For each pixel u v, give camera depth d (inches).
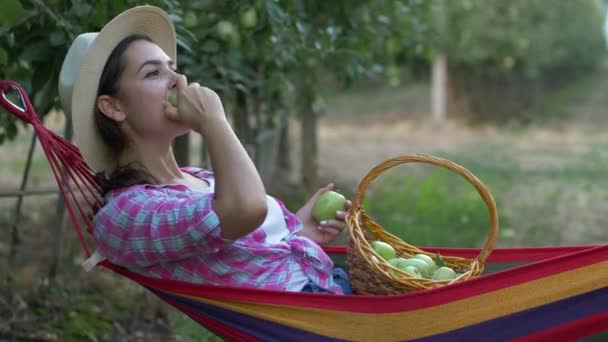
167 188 105.0
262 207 95.0
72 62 109.0
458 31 697.6
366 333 102.5
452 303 100.1
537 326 102.9
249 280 107.0
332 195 120.1
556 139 658.8
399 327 101.4
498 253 122.6
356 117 800.3
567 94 934.4
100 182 107.0
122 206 100.8
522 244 293.9
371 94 938.1
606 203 377.4
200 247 97.9
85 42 109.4
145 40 107.2
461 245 281.6
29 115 108.2
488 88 782.5
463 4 687.7
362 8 223.8
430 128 733.3
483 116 779.4
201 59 161.2
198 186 113.7
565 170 479.5
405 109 832.3
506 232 302.2
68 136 189.5
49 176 376.2
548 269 100.3
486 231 308.0
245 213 94.4
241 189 94.7
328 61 212.4
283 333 104.8
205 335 179.6
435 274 110.2
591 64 1077.8
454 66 765.9
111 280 206.7
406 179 420.8
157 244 98.3
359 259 106.8
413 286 102.6
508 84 787.4
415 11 285.4
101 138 108.3
